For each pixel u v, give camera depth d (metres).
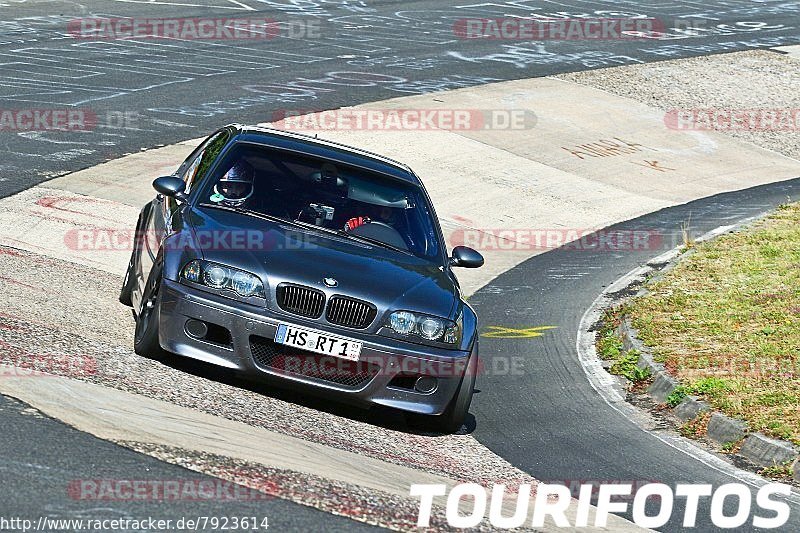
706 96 78.00
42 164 42.94
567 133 64.94
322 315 19.86
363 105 63.69
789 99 79.88
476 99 68.69
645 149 64.88
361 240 22.33
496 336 31.84
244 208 22.31
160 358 20.88
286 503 14.71
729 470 21.67
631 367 28.75
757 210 54.09
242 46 76.50
